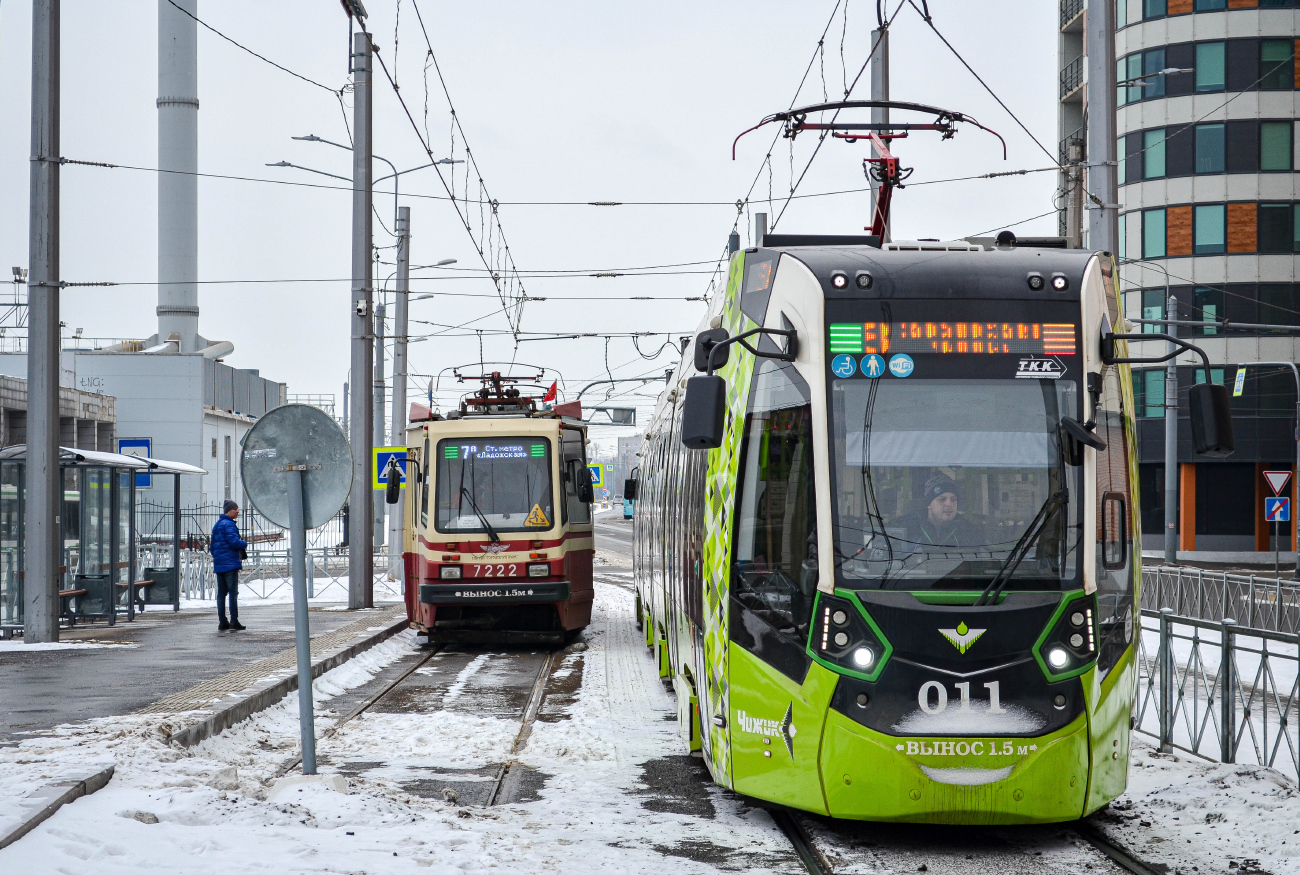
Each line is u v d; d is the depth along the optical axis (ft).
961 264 26.27
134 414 187.73
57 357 56.24
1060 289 26.07
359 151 81.41
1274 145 157.99
